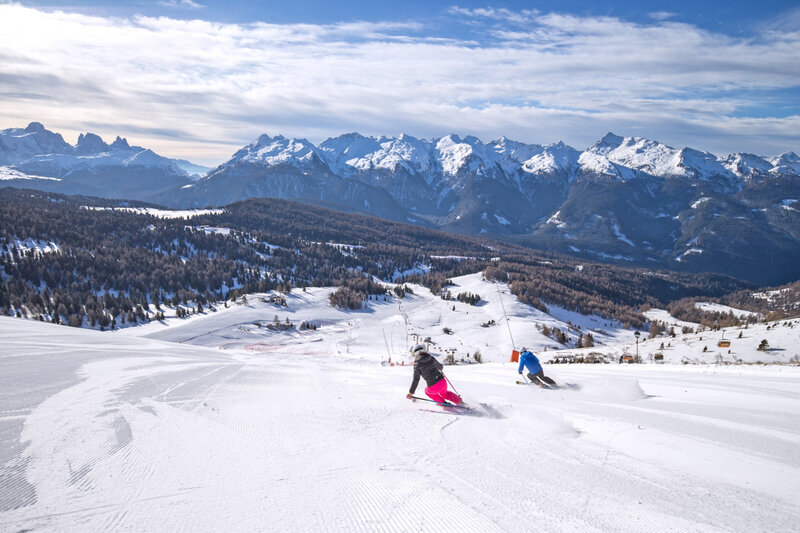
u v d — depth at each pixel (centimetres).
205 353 2216
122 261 15188
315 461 481
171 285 14200
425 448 533
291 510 359
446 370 1711
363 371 1505
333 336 9675
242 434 584
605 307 16162
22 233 15950
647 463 468
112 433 563
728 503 364
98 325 9938
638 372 1356
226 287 15325
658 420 655
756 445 527
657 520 332
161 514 347
